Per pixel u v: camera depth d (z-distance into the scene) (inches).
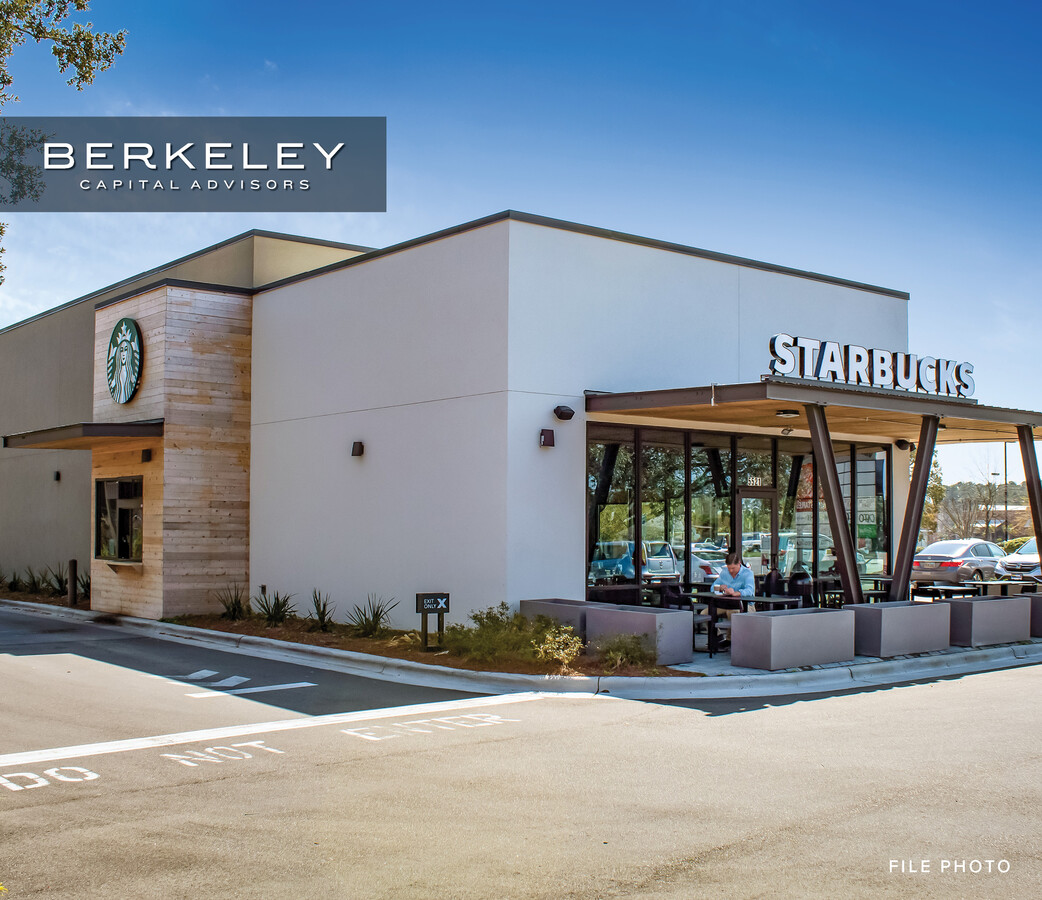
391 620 624.4
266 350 751.1
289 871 215.5
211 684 465.1
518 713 391.9
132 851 228.5
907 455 824.3
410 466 618.8
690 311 665.0
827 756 318.0
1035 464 677.9
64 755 323.0
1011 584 776.3
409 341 625.9
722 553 677.9
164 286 726.5
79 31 453.4
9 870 216.2
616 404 573.3
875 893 201.9
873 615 509.0
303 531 701.9
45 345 1069.1
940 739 342.3
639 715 386.9
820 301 760.3
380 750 328.5
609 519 610.5
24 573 1077.1
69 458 1000.9
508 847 230.8
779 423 668.7
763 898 199.5
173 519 717.3
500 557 553.6
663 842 234.1
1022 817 252.8
